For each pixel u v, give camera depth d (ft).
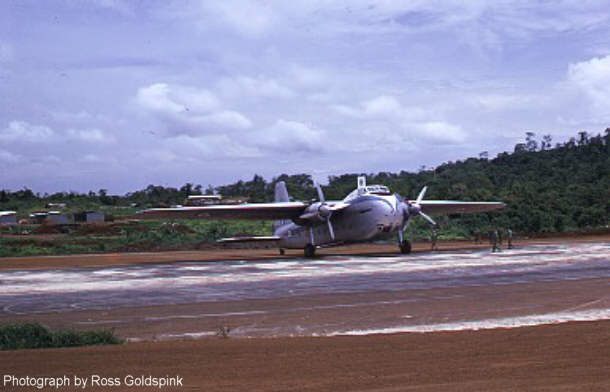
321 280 82.17
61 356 35.86
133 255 166.50
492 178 362.94
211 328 48.42
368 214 131.13
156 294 71.41
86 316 56.24
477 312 52.75
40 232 278.05
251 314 55.06
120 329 49.06
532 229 221.87
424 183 338.34
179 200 457.68
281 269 101.81
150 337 45.27
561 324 43.88
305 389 28.19
